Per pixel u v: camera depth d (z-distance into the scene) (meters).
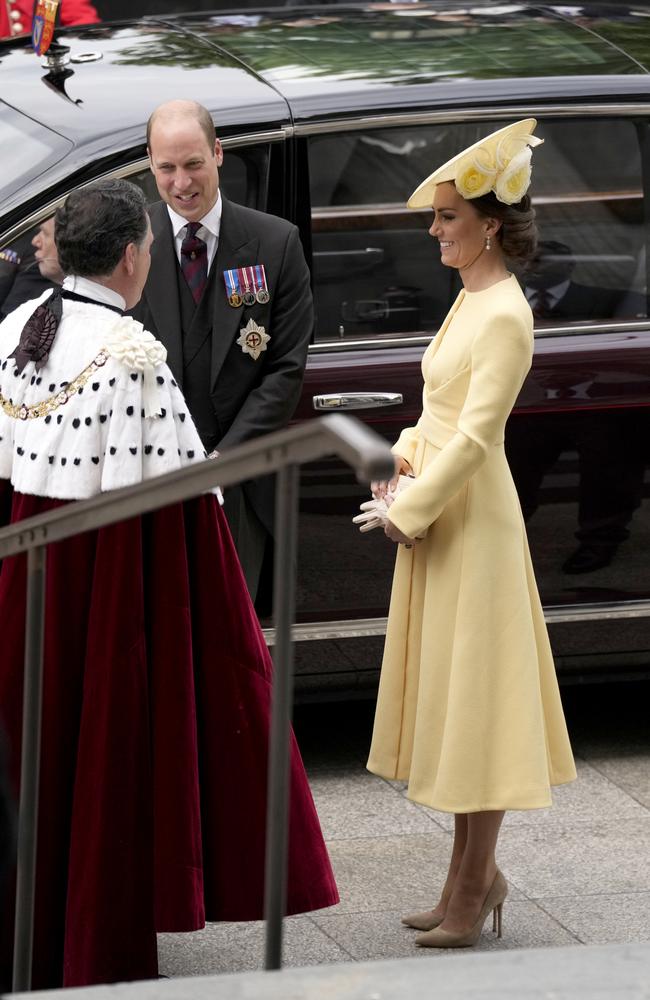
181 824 12.30
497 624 13.77
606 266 17.97
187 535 12.59
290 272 16.42
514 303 13.48
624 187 18.03
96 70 18.12
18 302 16.34
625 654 18.27
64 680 12.41
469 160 13.21
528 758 13.72
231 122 17.02
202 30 19.78
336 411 17.12
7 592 12.54
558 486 17.58
